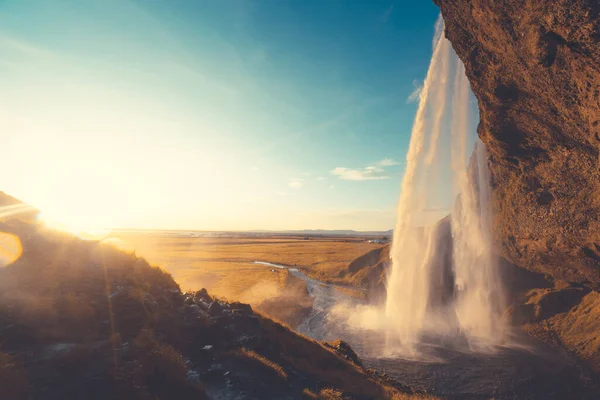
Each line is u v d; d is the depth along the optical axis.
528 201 20.50
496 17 12.86
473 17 14.00
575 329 23.78
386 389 11.93
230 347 10.15
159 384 7.12
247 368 9.27
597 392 17.16
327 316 32.50
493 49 14.38
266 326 12.70
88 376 6.37
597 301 24.45
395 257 41.03
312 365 11.70
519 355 22.06
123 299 9.28
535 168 18.44
